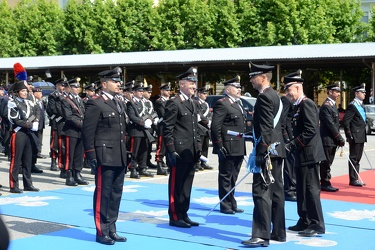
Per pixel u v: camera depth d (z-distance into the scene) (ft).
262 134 22.08
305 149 24.22
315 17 122.11
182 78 26.27
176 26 131.23
